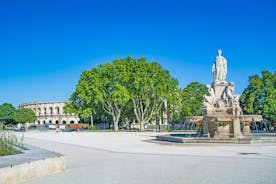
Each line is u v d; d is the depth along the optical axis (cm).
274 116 6050
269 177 1281
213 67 3362
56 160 1480
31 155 1516
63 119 15562
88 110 7388
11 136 2123
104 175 1398
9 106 13025
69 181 1269
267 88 6178
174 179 1273
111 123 9281
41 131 8356
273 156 1941
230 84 3238
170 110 7525
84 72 7319
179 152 2281
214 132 3134
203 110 3291
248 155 2003
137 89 6988
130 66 7012
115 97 6812
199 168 1534
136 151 2456
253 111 6272
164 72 7031
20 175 1256
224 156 1977
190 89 7656
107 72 7175
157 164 1698
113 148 2783
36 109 16275
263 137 2977
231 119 3031
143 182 1227
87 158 2067
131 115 7906
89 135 5488
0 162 1289
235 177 1294
